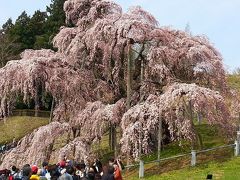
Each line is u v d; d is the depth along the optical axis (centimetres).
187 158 2377
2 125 4919
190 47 2516
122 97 2758
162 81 2581
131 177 2216
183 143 2709
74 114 2644
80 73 2700
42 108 5216
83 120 2538
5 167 2573
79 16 2888
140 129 2297
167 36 2603
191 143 2388
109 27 2555
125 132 2297
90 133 2548
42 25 6525
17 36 6344
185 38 2633
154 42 2595
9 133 4709
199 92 2239
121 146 2523
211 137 2780
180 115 2275
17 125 4875
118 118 2486
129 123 2350
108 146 3256
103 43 2609
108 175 1390
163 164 2366
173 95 2245
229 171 1961
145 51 2633
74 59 2702
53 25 6131
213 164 2131
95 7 2778
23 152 2605
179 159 2395
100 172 1656
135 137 2281
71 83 2611
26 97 2502
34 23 6525
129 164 2367
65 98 2656
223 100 2289
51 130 2539
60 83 2591
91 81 2734
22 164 2545
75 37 2695
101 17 2788
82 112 2558
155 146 2577
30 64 2514
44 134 2520
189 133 2261
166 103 2255
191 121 2277
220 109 2297
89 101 2705
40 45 5566
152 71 2527
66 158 2466
